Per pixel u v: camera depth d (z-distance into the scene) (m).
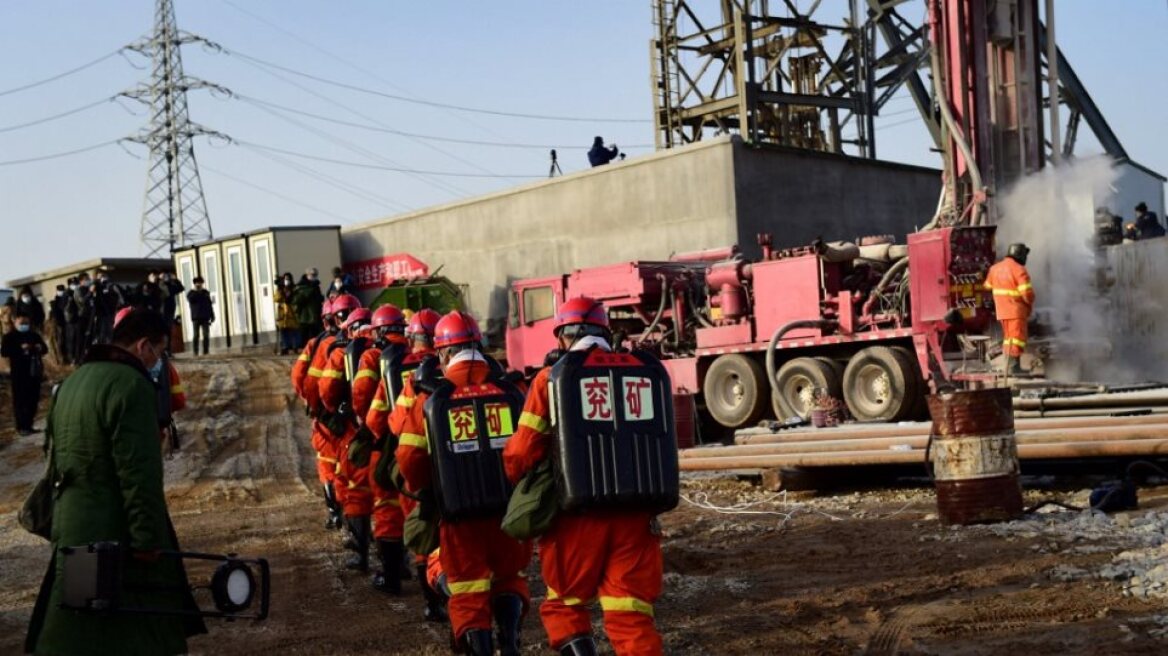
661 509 5.86
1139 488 12.91
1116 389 14.66
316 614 9.10
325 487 13.32
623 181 32.88
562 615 5.86
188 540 13.22
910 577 9.00
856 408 19.61
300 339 36.56
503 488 6.79
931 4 21.30
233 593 5.18
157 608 5.17
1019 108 21.27
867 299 19.97
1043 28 25.61
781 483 14.67
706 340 22.16
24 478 19.75
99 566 4.93
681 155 31.33
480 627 6.76
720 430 22.84
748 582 9.29
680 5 37.81
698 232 31.02
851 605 8.23
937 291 18.78
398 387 8.61
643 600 5.80
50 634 5.09
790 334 20.80
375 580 9.91
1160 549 8.95
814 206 31.86
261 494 17.25
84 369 5.24
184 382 29.75
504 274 36.53
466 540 6.82
